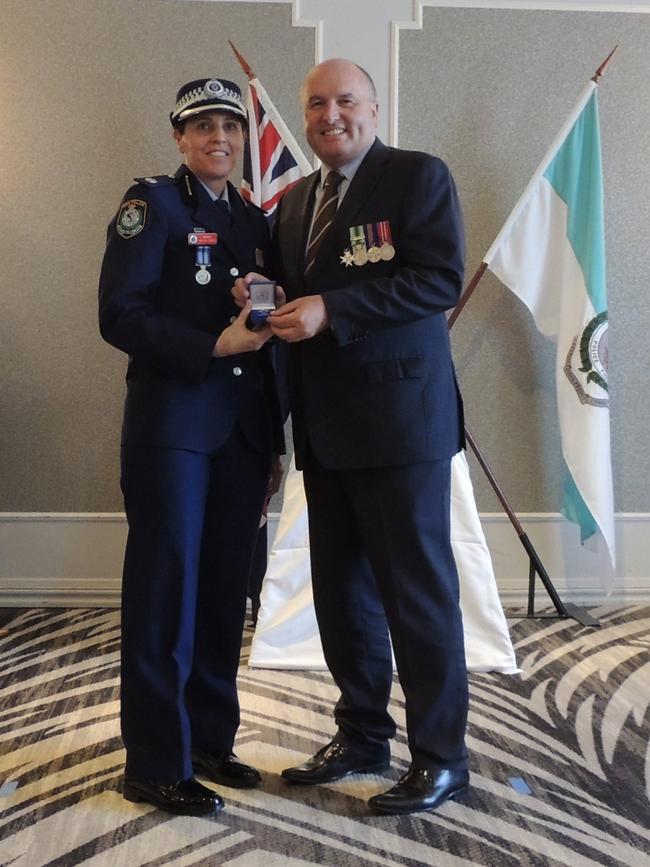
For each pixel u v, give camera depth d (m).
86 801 1.88
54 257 3.32
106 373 3.37
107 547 3.41
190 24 3.28
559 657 2.86
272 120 3.10
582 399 3.21
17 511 3.40
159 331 1.76
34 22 3.25
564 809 1.86
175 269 1.84
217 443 1.85
